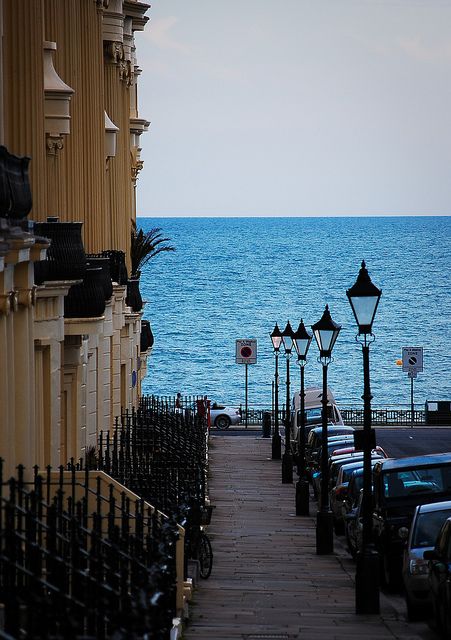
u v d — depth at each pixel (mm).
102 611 24406
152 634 23484
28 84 49469
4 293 39062
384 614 44344
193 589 48000
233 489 89625
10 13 48844
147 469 53688
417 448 111875
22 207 38688
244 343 141000
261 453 115688
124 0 91688
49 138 54531
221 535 66688
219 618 43188
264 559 58438
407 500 51469
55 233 49438
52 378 50250
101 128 71438
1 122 43469
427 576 42156
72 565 25828
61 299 50562
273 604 46406
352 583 51781
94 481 43062
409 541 43625
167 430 72688
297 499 76000
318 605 46344
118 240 85438
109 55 85062
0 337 39125
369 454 45125
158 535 32719
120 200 88938
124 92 93688
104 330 73812
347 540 60438
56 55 62094
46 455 49688
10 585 24406
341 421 109688
